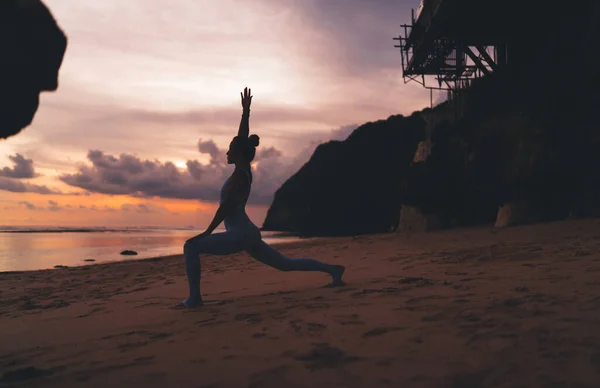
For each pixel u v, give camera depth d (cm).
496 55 2353
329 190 7431
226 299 480
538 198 1755
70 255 1585
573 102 1669
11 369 261
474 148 2053
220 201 452
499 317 293
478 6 1819
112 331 358
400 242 1216
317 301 407
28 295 663
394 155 7306
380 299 390
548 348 228
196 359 252
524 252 679
